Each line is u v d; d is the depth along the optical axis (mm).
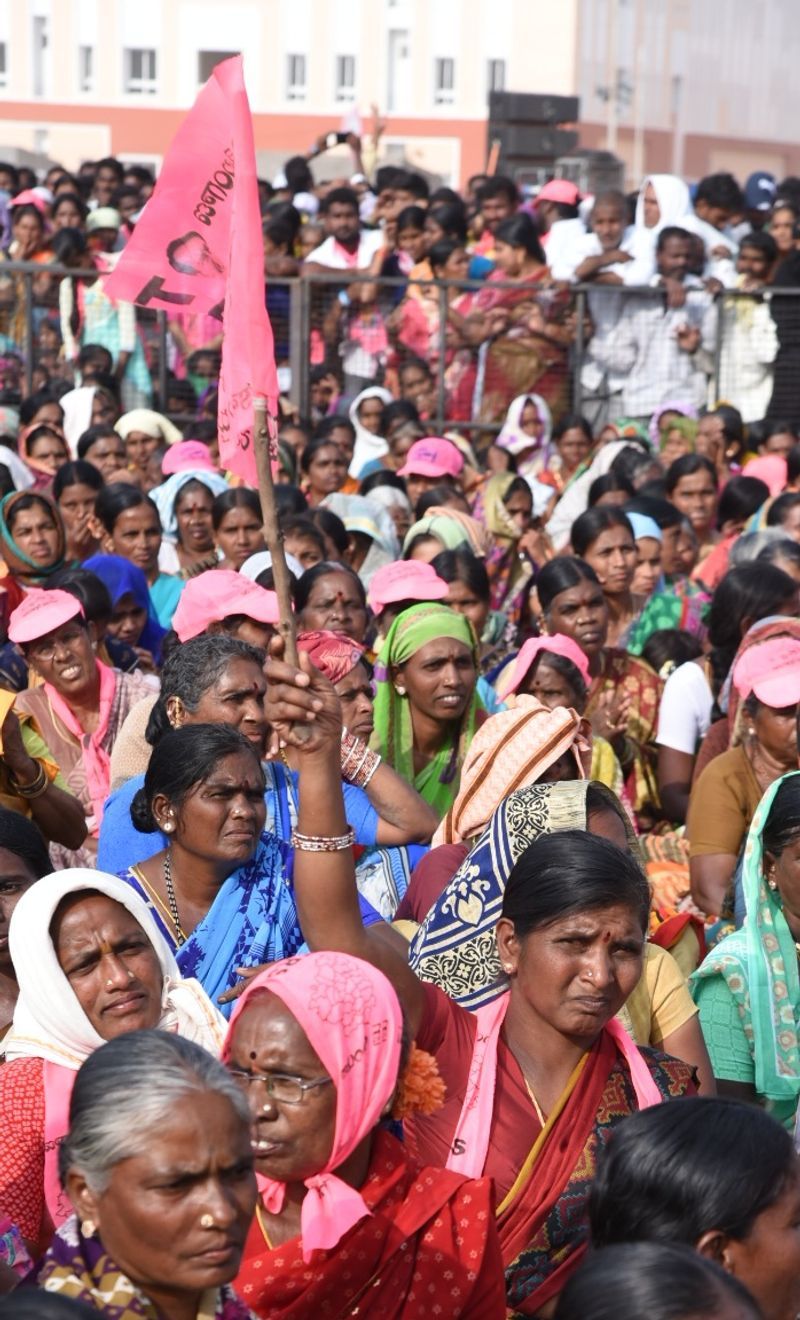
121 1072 2932
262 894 4656
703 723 7570
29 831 4582
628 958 3760
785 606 7445
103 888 3941
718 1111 3135
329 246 17594
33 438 12367
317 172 29391
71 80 36344
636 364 14891
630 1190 3078
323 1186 3268
